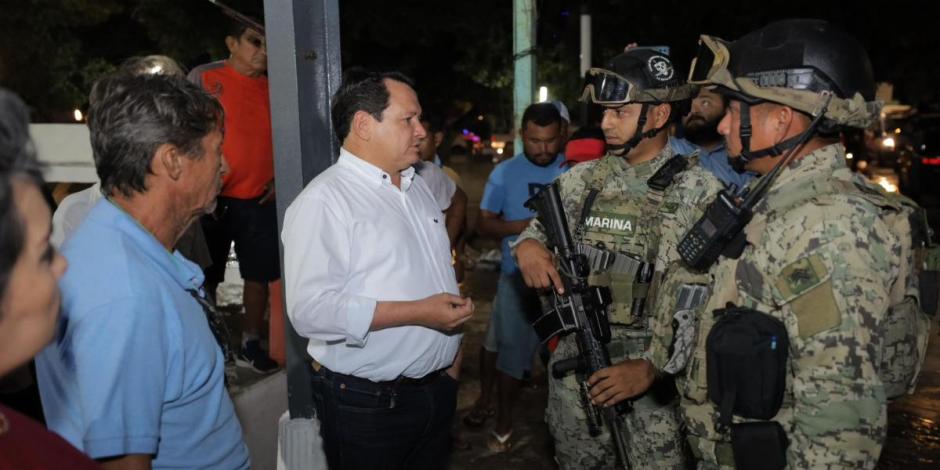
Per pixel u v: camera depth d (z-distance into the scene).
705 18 13.84
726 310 1.82
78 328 1.48
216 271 4.20
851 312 1.60
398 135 2.42
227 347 1.91
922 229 1.80
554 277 2.74
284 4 2.50
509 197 4.38
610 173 2.90
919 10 14.15
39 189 0.99
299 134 2.57
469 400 5.04
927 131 14.67
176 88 1.67
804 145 1.81
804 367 1.63
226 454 1.77
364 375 2.41
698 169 2.75
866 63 1.83
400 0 15.95
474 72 18.53
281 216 2.63
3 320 0.97
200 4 14.53
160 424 1.59
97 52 17.06
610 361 2.70
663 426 2.74
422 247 2.52
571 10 15.01
